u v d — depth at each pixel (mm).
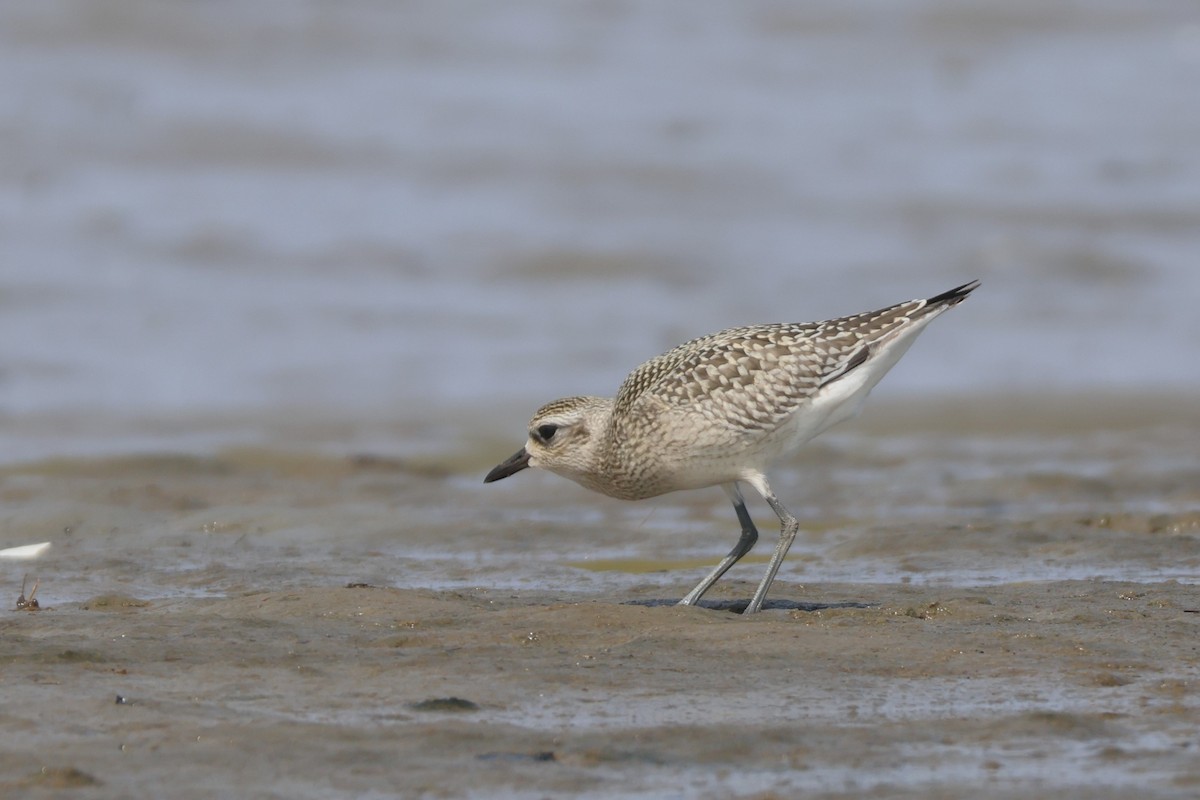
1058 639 11039
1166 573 14289
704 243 32156
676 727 9000
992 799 7980
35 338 26203
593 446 13094
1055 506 17844
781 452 12773
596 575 14531
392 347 26453
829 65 43812
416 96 39031
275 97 37906
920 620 11820
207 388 24344
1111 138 39969
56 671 9930
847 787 8141
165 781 8047
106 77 37875
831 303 29094
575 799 7922
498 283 29906
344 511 17281
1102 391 25016
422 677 9938
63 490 18422
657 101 40250
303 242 31016
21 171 33469
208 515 17047
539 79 41156
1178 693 9812
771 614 12031
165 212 32000
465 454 21281
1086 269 32031
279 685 9734
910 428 22625
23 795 7828
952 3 47562
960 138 39594
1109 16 48219
